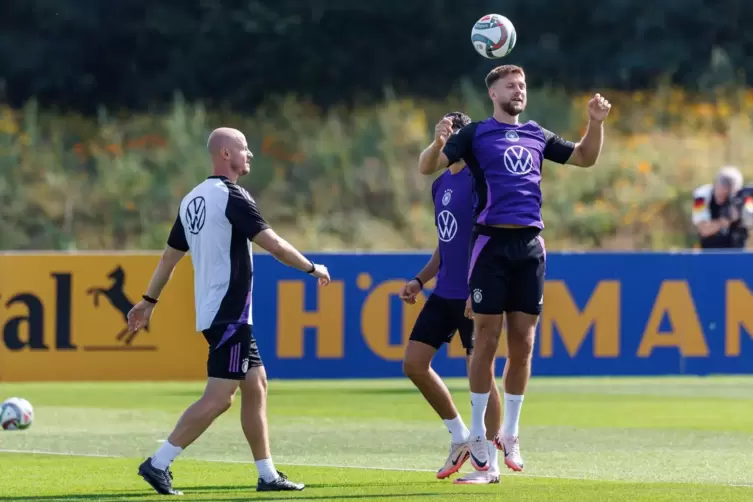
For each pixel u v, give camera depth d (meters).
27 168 84.88
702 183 84.00
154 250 77.56
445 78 101.31
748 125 91.31
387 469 27.08
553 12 103.88
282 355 48.91
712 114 93.00
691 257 50.41
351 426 36.53
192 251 23.11
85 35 101.06
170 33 101.50
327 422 37.66
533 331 24.16
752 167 86.12
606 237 79.06
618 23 103.38
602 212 80.56
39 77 98.94
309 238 77.81
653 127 91.56
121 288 48.47
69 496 22.70
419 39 102.50
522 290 23.83
